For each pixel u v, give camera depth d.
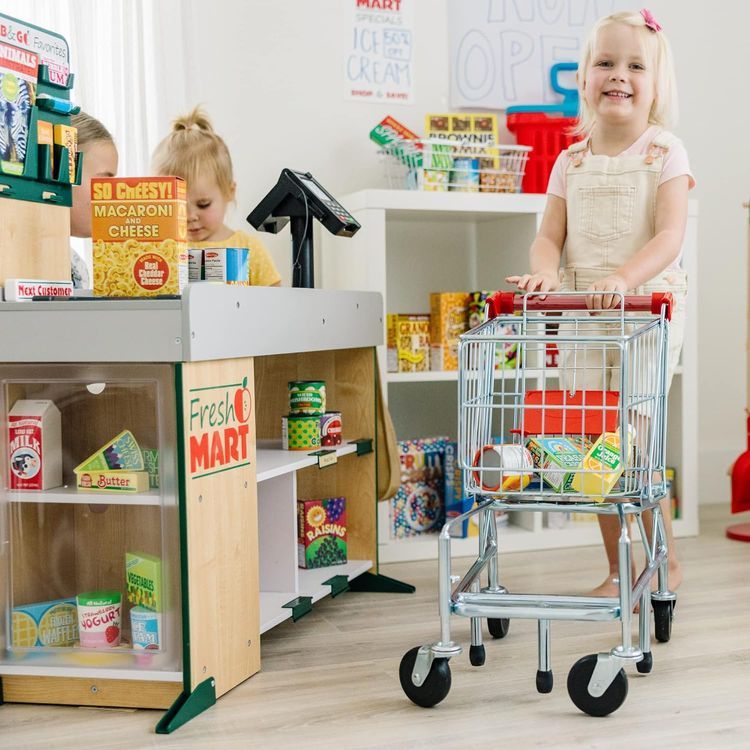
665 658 1.91
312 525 2.42
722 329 3.57
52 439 1.73
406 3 3.11
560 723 1.60
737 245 3.54
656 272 2.01
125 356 1.61
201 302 1.62
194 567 1.65
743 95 3.49
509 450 1.67
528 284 1.87
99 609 1.72
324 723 1.62
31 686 1.74
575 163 2.25
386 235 3.13
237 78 2.96
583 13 3.27
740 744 1.51
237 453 1.80
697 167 3.46
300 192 2.26
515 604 1.68
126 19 2.70
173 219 1.74
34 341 1.65
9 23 1.79
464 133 2.94
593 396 1.79
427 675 1.66
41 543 1.75
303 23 3.02
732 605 2.28
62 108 1.91
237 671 1.80
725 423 3.60
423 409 3.19
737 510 3.05
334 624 2.21
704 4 3.42
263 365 2.54
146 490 1.69
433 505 2.93
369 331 2.47
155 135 2.78
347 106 3.07
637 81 2.16
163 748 1.54
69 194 1.98
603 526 2.28
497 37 3.19
